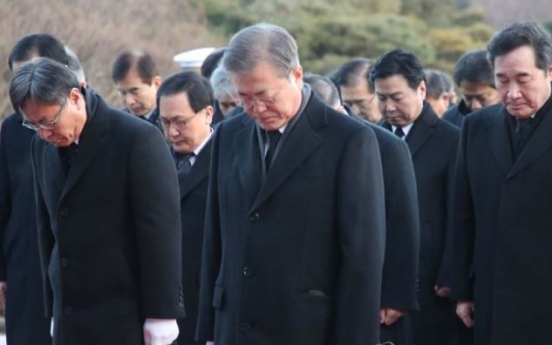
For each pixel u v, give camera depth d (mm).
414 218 13664
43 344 14688
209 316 11758
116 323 11484
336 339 10883
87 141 11383
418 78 15125
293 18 46156
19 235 14766
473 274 13562
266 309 10938
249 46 10453
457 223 13625
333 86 13438
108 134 11469
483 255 13141
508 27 12492
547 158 12578
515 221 12703
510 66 12344
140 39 35312
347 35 46375
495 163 12992
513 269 12703
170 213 11484
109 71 31344
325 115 11117
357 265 10773
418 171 15141
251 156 11211
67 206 11461
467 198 13508
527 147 12664
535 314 12617
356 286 10781
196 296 14117
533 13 64375
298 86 10797
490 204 13039
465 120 13531
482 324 13211
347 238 10781
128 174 11414
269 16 45469
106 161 11398
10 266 14906
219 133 11719
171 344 12195
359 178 10844
